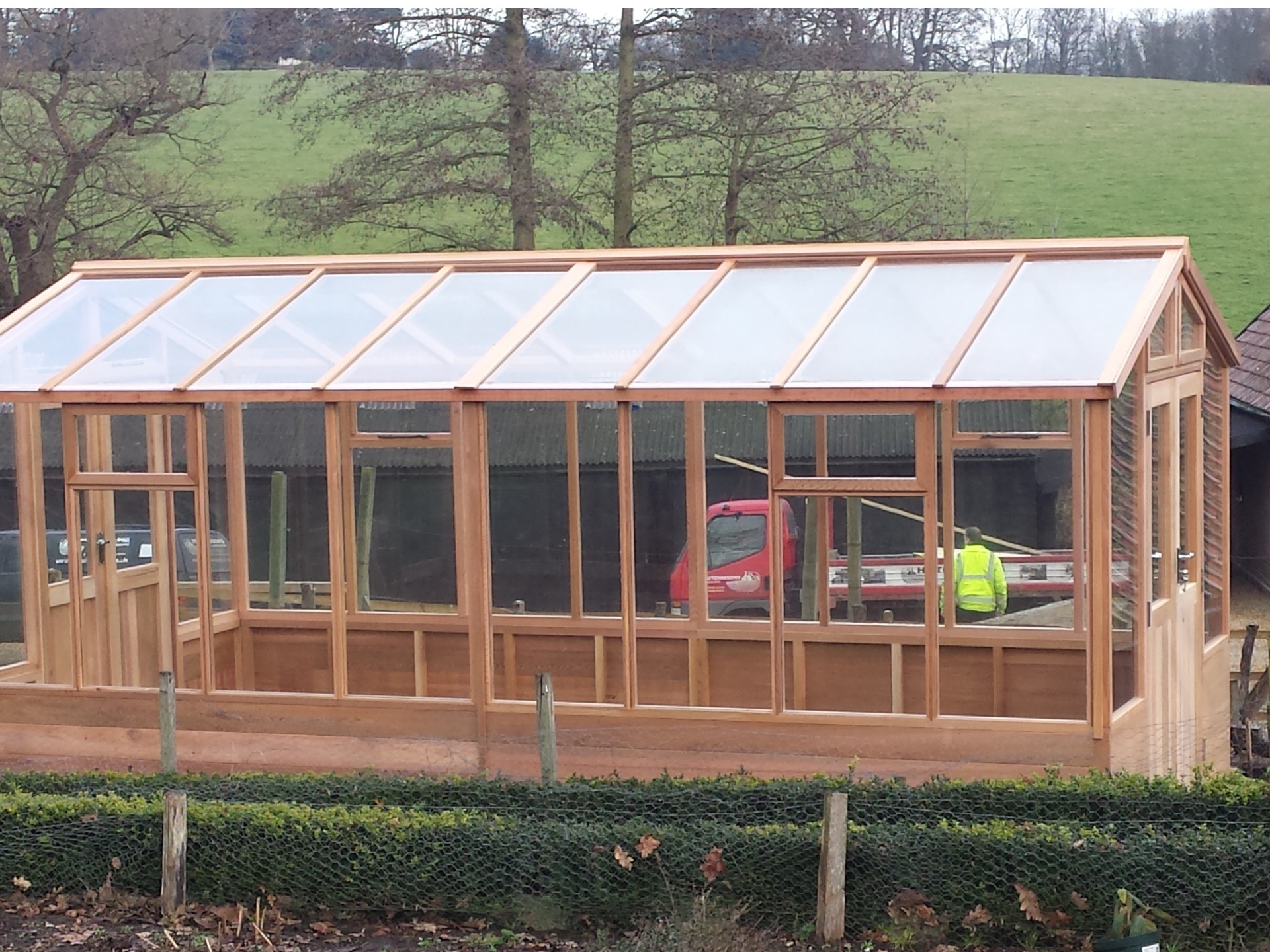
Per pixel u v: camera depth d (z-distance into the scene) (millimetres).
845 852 8039
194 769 11539
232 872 8695
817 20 25609
